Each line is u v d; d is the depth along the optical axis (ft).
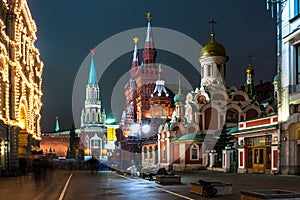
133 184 87.61
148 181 98.32
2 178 111.86
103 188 77.25
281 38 116.06
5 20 126.72
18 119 132.98
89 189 75.36
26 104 157.69
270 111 189.57
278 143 112.98
